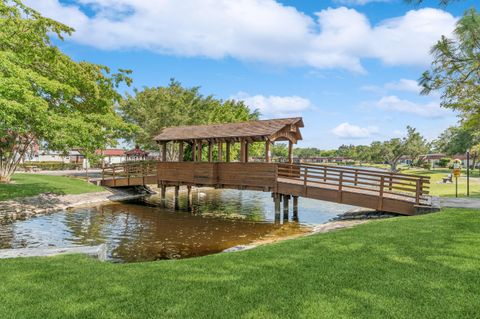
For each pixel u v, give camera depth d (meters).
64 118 18.61
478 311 4.38
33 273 6.18
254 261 6.89
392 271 5.91
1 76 13.01
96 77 24.11
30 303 4.75
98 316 4.33
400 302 4.65
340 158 145.75
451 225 9.45
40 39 18.02
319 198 17.67
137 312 4.44
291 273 5.96
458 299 4.72
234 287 5.32
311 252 7.44
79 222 17.61
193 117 40.38
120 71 24.84
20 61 15.59
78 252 8.32
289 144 22.22
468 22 11.85
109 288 5.34
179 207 24.08
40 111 15.52
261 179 20.09
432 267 6.03
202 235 15.27
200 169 23.02
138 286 5.43
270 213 22.09
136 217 19.70
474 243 7.51
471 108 14.64
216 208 24.02
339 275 5.79
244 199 30.05
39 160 63.16
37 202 21.09
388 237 8.44
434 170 64.31
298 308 4.50
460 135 59.56
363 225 10.53
